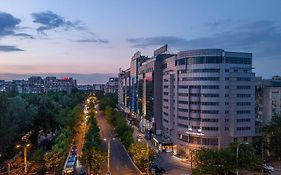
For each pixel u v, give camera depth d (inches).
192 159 4746.6
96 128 7106.3
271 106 6574.8
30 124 6259.8
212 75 5698.8
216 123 5684.1
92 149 4776.1
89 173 4739.2
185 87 6082.7
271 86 7244.1
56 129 7244.1
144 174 4756.4
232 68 5772.6
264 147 5703.7
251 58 5949.8
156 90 7662.4
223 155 4156.0
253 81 5856.3
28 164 4731.8
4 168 4694.9
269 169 4795.8
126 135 6599.4
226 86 5718.5
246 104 5787.4
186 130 5984.3
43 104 7017.7
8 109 5408.5
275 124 5689.0
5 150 5364.2
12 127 5260.8
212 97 5693.9
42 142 7066.9
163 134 7342.5
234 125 5674.2
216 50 5713.6
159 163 5521.7
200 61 5807.1
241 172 4734.3
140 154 4751.5
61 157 4690.0
